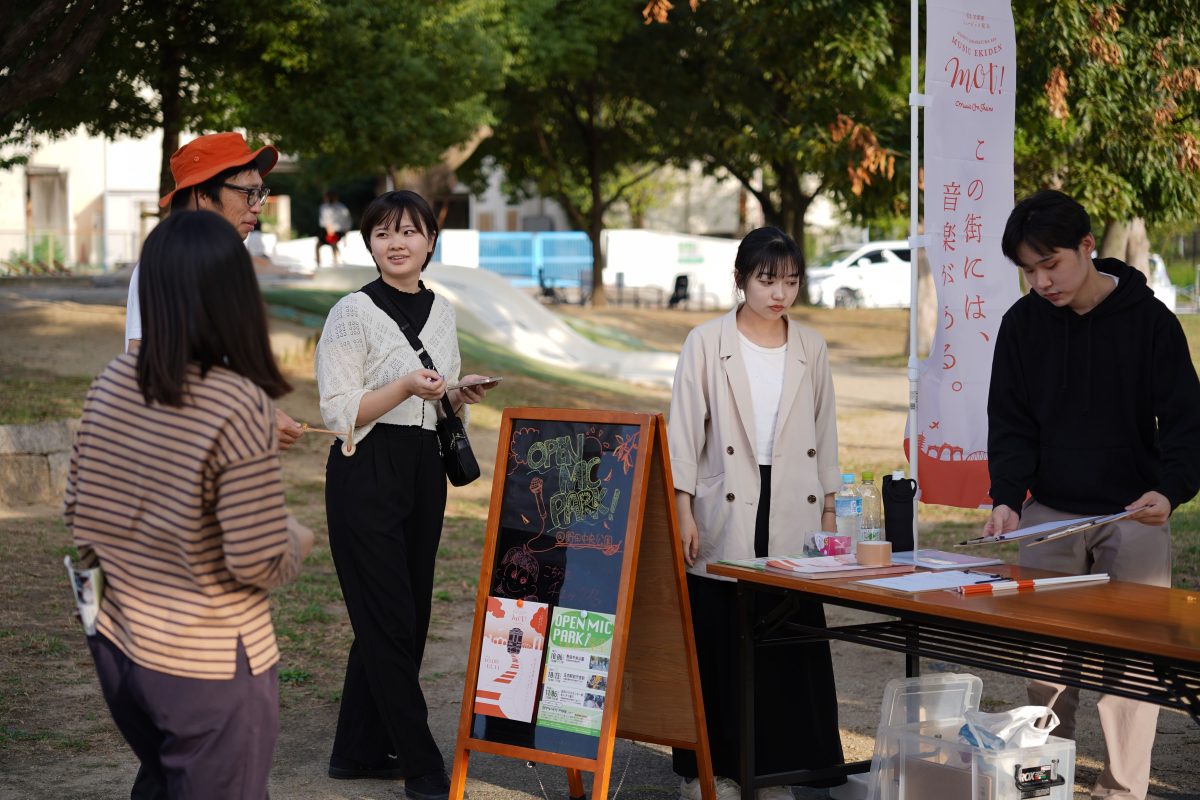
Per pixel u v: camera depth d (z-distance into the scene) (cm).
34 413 1084
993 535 395
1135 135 1208
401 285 450
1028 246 384
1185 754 482
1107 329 399
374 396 418
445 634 676
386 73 1595
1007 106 552
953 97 534
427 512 446
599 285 2970
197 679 259
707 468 434
